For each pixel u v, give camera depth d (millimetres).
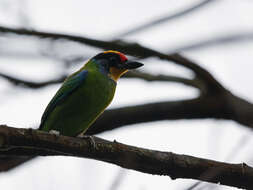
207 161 8852
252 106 12336
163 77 12922
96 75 11820
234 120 12406
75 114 11641
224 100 12391
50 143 8203
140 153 8734
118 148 8688
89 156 8609
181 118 12609
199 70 12102
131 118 12617
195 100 12508
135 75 12977
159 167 8820
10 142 7871
